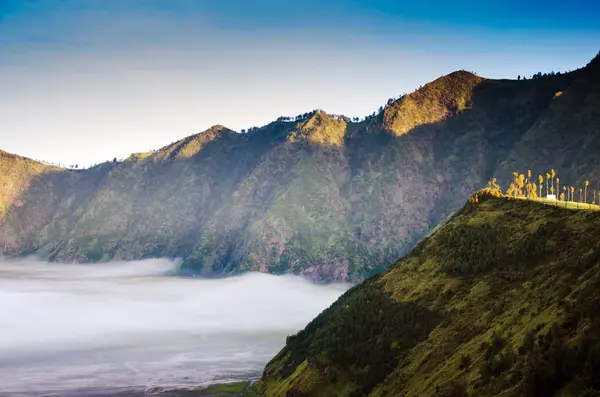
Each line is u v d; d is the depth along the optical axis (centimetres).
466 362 12744
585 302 10438
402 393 14488
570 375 8988
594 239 15238
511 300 14900
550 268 15312
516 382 9956
